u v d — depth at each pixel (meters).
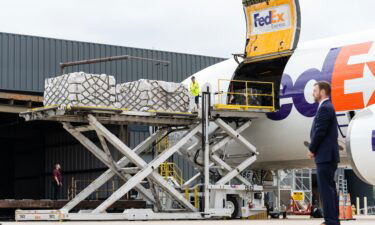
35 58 46.66
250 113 30.16
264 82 30.20
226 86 32.25
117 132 50.56
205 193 28.80
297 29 29.89
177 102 29.19
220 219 29.45
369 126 19.62
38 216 27.03
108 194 50.47
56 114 27.39
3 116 53.91
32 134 59.75
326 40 29.36
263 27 31.12
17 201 31.80
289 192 39.19
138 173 27.77
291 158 30.89
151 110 28.59
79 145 54.72
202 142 28.92
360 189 70.31
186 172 52.47
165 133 34.00
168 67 52.47
